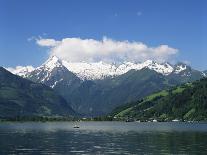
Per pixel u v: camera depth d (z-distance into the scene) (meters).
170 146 128.00
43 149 121.75
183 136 179.38
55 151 116.38
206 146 126.88
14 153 111.12
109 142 148.38
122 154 108.25
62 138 173.38
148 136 183.00
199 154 106.50
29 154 108.94
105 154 108.75
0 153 110.94
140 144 137.25
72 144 139.62
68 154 109.12
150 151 114.31
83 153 111.25
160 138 167.12
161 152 111.50
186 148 121.25
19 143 144.00
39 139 166.25
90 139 166.12
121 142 147.62
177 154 106.69
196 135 186.50
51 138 173.38
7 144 139.38
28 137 180.75
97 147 128.00
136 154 107.69
